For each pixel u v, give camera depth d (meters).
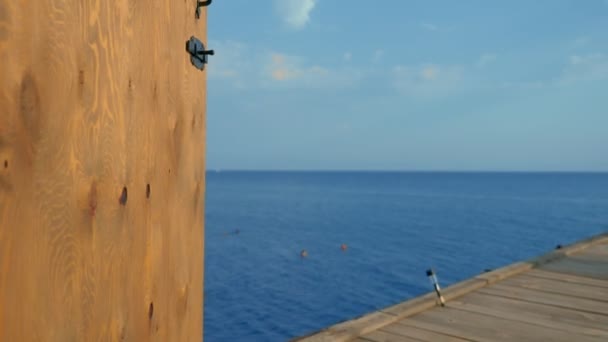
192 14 1.68
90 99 1.00
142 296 1.26
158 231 1.37
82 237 0.98
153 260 1.33
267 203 102.06
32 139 0.83
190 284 1.66
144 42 1.26
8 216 0.77
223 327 23.20
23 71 0.81
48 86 0.87
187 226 1.63
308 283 31.97
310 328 23.28
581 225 60.72
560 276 4.56
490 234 53.41
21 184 0.80
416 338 2.98
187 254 1.63
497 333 3.06
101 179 1.05
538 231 55.44
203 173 1.84
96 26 1.03
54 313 0.89
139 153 1.24
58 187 0.90
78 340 0.96
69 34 0.93
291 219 69.19
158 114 1.36
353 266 37.34
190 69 1.66
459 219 69.19
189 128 1.65
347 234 54.19
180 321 1.55
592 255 5.55
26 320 0.81
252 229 58.12
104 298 1.06
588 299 3.80
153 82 1.33
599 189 163.62
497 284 4.29
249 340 21.45
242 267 36.56
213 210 84.06
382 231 56.59
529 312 3.48
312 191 155.50
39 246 0.85
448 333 3.06
